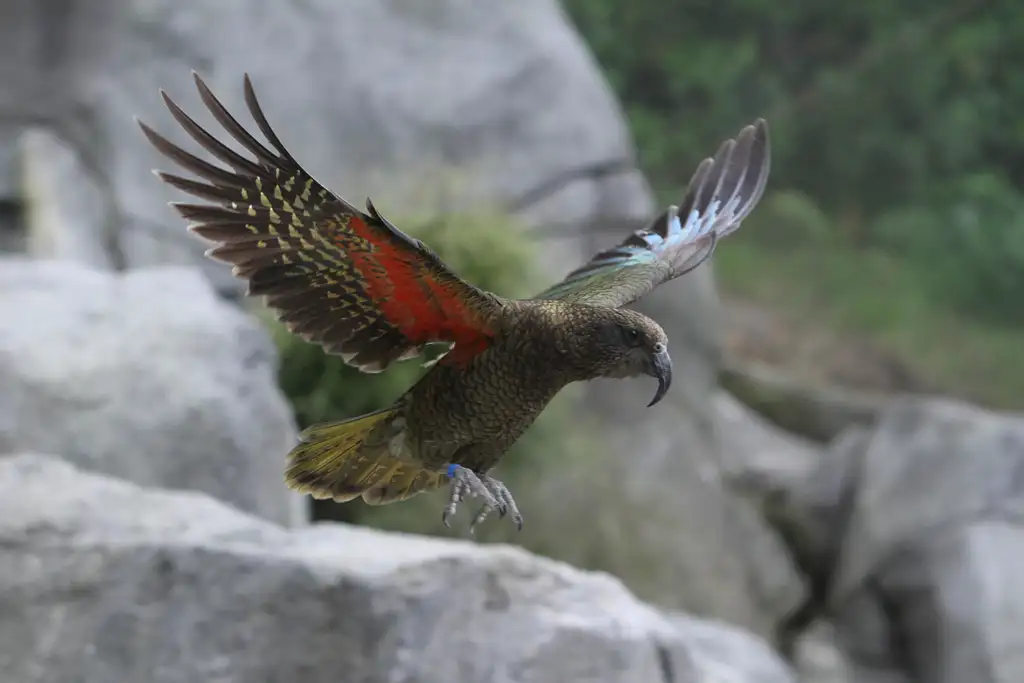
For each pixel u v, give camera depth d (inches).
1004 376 791.7
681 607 519.8
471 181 547.5
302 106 544.7
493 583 268.8
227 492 352.8
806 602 576.1
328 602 258.1
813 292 831.7
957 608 523.8
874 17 916.0
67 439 342.0
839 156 917.8
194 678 256.8
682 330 578.6
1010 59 935.7
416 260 191.8
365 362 213.0
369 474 225.5
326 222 187.6
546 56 578.9
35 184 506.0
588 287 236.1
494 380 207.5
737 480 602.9
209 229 189.3
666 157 886.4
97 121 524.4
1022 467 550.9
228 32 542.0
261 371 379.2
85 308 372.5
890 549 555.8
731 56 900.6
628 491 533.0
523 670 260.5
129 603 259.6
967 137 924.6
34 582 262.7
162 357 360.2
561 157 568.4
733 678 386.6
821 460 609.9
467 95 564.7
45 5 531.2
